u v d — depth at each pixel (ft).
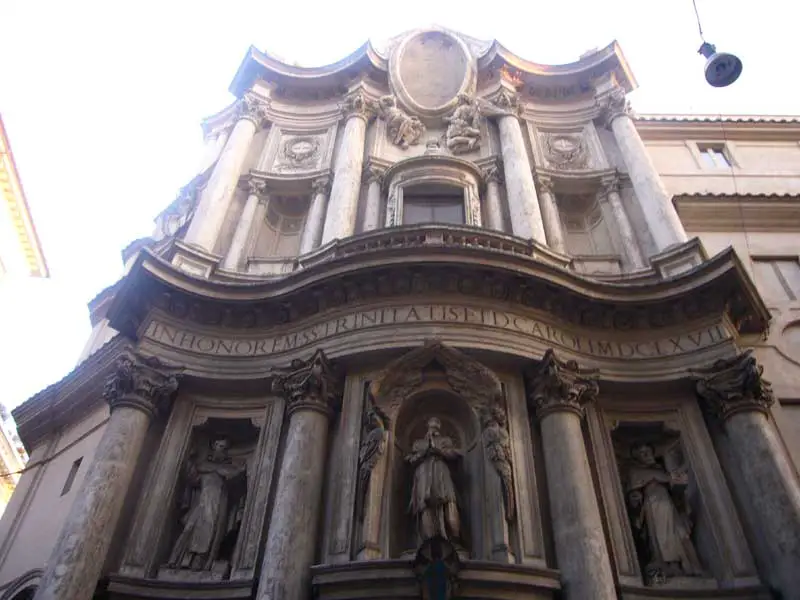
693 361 41.86
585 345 43.14
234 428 42.68
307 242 55.16
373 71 70.44
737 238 56.90
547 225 56.80
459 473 37.52
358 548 33.42
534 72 70.03
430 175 58.39
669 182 65.77
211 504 38.52
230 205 58.85
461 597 30.55
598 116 67.31
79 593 32.35
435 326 40.57
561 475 35.81
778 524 33.96
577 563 32.53
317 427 38.11
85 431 52.75
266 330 44.37
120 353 44.86
